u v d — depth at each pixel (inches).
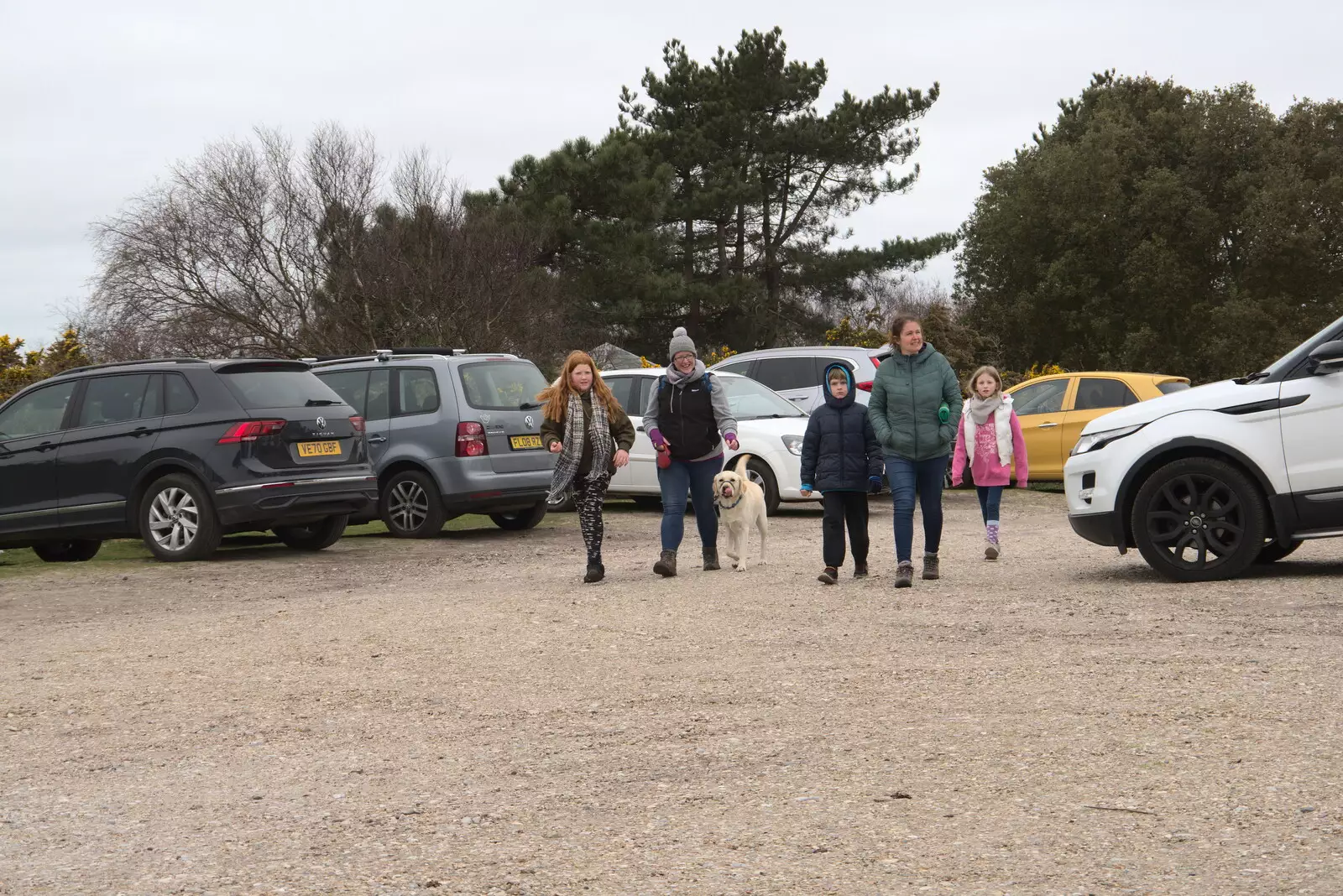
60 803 183.6
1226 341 1487.5
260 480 466.3
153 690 256.5
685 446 410.9
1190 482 353.4
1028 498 747.4
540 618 327.9
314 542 526.6
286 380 491.2
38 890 148.6
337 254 1236.5
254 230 1240.2
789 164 1898.4
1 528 500.1
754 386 668.7
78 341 829.8
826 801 168.7
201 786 189.8
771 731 206.4
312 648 296.7
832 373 377.1
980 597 340.2
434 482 551.5
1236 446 347.6
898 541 369.1
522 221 1434.5
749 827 159.9
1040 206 1649.9
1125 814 157.9
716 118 1823.3
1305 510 341.1
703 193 1780.3
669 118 1870.1
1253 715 199.3
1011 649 264.4
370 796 181.0
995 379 446.0
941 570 411.2
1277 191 1497.3
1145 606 311.6
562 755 197.9
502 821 167.0
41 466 495.5
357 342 1203.9
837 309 1963.6
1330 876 135.1
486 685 251.1
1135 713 204.8
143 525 482.6
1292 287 1551.4
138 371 493.0
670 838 157.3
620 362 1654.8
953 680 236.8
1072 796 165.5
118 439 485.7
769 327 1870.1
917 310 2304.4
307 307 1245.1
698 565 442.3
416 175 1290.6
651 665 263.6
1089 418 732.0
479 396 556.7
